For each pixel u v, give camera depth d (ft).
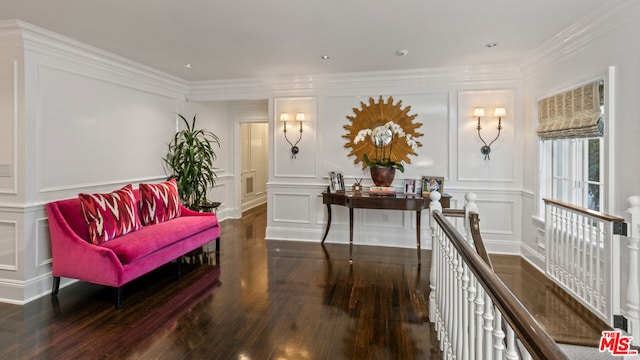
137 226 11.65
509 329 3.66
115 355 7.41
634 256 7.77
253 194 26.45
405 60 13.53
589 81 9.49
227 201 22.22
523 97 14.21
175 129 17.07
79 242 9.89
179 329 8.50
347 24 9.87
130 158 14.16
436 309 8.45
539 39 10.98
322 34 10.67
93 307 9.70
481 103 14.74
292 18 9.45
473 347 5.20
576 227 9.84
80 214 10.73
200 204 16.78
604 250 8.41
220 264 13.43
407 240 15.90
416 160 15.53
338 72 15.53
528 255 13.74
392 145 15.74
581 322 8.75
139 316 9.16
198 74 15.93
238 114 21.94
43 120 10.52
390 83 15.57
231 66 14.47
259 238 17.42
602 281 8.76
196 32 10.49
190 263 13.55
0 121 10.14
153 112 15.53
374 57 13.12
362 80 15.78
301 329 8.51
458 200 15.16
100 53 12.14
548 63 11.96
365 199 14.06
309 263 13.55
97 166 12.53
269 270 12.75
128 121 14.03
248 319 9.00
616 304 8.18
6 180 10.16
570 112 10.50
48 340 7.97
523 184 14.32
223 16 9.30
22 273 10.05
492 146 14.73
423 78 15.20
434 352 7.57
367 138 15.96
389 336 8.20
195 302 10.02
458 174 15.08
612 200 8.63
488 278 4.21
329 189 15.60
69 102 11.37
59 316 9.15
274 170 17.16
